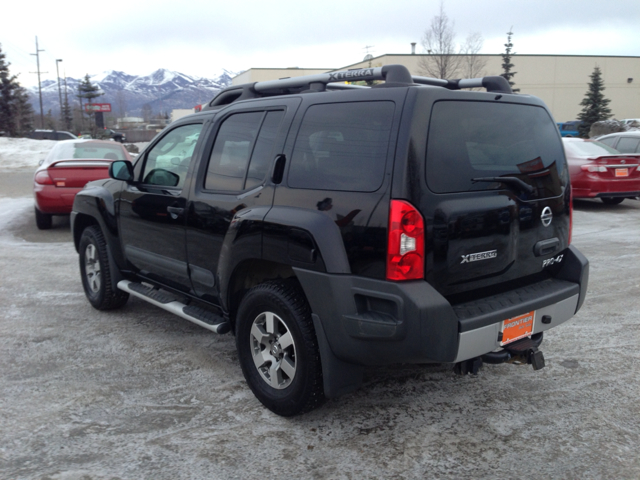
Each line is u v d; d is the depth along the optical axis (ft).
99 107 277.23
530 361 9.94
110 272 16.10
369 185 8.97
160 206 13.44
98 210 15.92
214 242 11.81
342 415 10.73
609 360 13.16
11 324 15.87
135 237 14.69
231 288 11.43
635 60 171.32
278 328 10.46
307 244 9.47
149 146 14.65
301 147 10.28
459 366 9.78
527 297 10.21
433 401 11.28
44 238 28.78
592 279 20.07
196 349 14.07
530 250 10.50
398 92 9.07
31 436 9.88
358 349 9.14
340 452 9.46
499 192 9.77
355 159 9.30
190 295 13.20
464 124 9.46
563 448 9.57
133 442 9.71
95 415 10.66
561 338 14.57
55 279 20.72
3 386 11.88
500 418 10.59
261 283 10.69
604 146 38.40
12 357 13.48
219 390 11.79
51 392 11.61
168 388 11.87
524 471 8.91
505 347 9.88
